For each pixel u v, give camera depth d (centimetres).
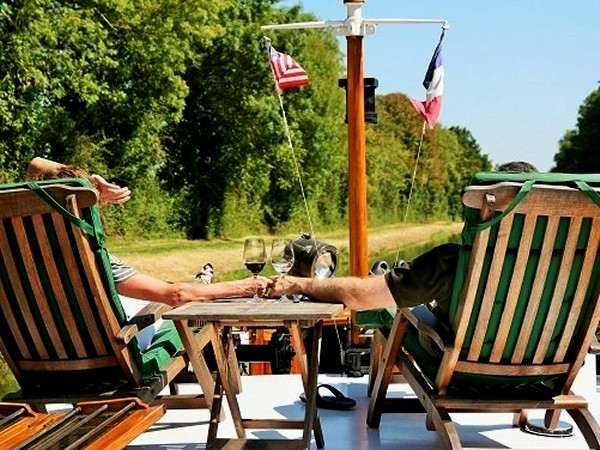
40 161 402
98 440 281
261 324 342
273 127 2792
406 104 4797
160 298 358
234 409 365
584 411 340
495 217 294
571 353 335
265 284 356
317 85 3153
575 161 5591
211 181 2758
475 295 311
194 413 446
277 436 403
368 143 4378
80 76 1872
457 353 324
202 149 2756
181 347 400
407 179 4731
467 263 309
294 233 3158
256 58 2730
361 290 339
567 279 311
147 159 2361
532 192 290
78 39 1861
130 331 339
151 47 2158
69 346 349
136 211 2420
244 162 2795
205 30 2261
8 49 1714
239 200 2869
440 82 573
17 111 1786
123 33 2150
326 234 3381
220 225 2770
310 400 353
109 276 336
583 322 326
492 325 320
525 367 331
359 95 534
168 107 2319
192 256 2383
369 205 4266
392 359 383
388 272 336
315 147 3114
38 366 356
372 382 459
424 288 325
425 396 347
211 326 337
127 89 2223
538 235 302
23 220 324
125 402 323
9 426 305
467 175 5781
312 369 355
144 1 2134
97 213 327
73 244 327
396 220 4597
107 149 2241
